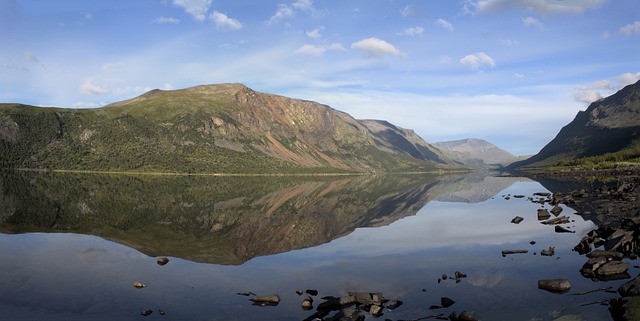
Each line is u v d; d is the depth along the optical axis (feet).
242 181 591.78
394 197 306.14
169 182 497.05
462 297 65.46
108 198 254.68
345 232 139.54
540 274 77.15
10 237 116.98
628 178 381.40
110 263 89.25
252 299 66.18
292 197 310.04
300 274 82.12
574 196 224.12
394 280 76.74
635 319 49.55
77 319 56.54
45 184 364.58
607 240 99.96
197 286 73.31
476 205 227.20
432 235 128.77
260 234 135.74
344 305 62.54
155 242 117.19
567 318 54.24
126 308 61.41
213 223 160.86
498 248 104.17
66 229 134.62
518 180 530.27
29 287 70.33
